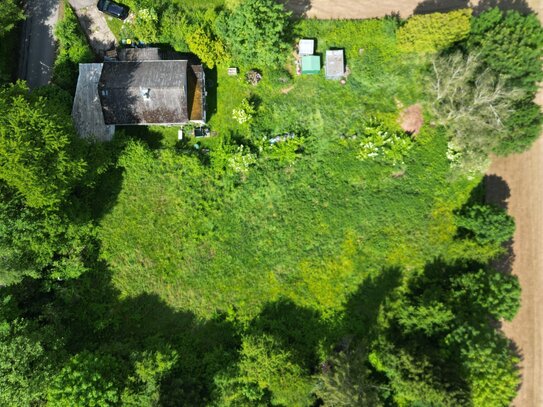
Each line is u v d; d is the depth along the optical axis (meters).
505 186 38.88
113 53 40.00
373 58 39.31
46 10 40.75
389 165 39.22
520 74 34.88
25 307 36.34
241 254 39.59
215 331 39.09
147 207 40.09
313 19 40.09
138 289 39.62
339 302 38.72
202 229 39.94
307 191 39.69
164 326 39.28
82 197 38.72
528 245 38.56
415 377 31.89
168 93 37.41
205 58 38.69
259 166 39.94
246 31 37.00
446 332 34.06
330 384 31.66
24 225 33.03
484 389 31.00
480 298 34.31
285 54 39.19
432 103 37.44
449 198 38.75
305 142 39.84
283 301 38.97
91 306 39.06
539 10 38.56
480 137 34.91
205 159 40.25
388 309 36.12
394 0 39.81
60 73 38.84
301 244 39.41
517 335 38.41
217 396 36.16
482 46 35.06
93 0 40.78
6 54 39.75
